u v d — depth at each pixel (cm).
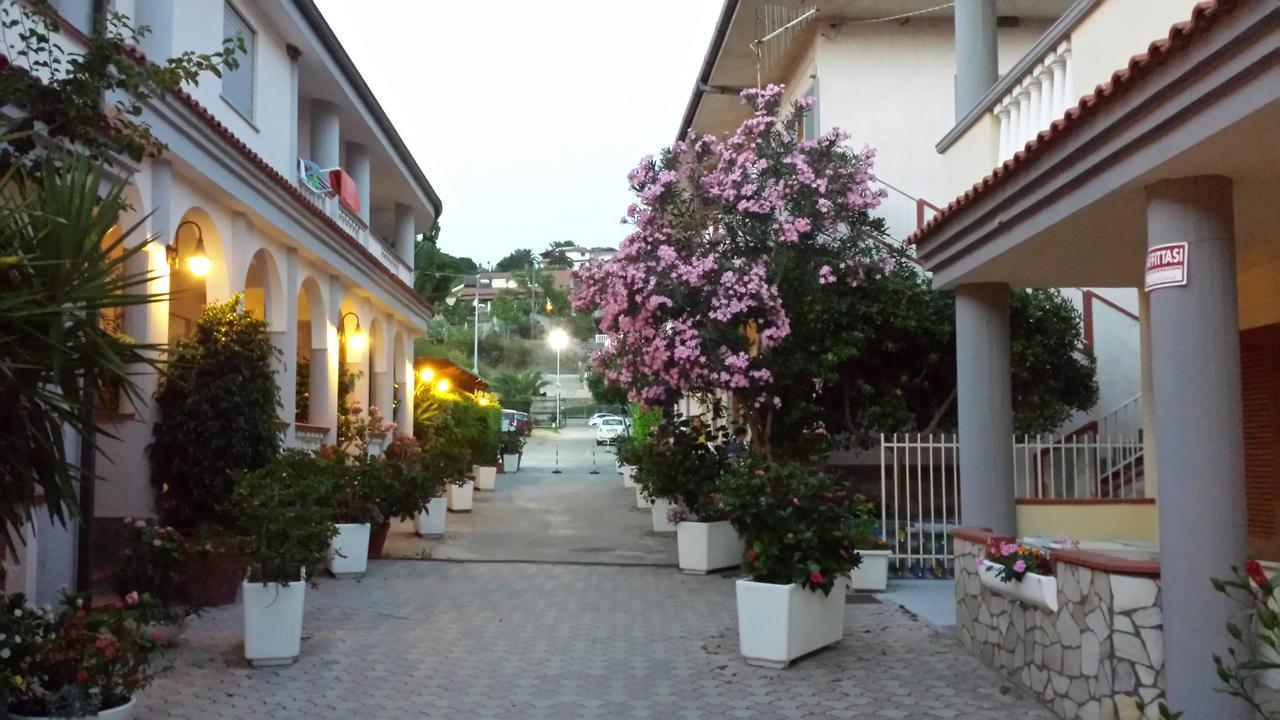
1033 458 1287
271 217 1280
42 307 471
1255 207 654
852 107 1650
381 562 1347
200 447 1043
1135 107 547
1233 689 484
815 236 1388
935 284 955
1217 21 471
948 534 1202
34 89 661
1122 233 720
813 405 1379
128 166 873
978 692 686
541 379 7031
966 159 1002
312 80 1680
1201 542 535
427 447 1706
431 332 7194
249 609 748
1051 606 634
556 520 1942
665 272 1344
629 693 692
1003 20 1689
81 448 801
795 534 766
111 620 574
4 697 509
